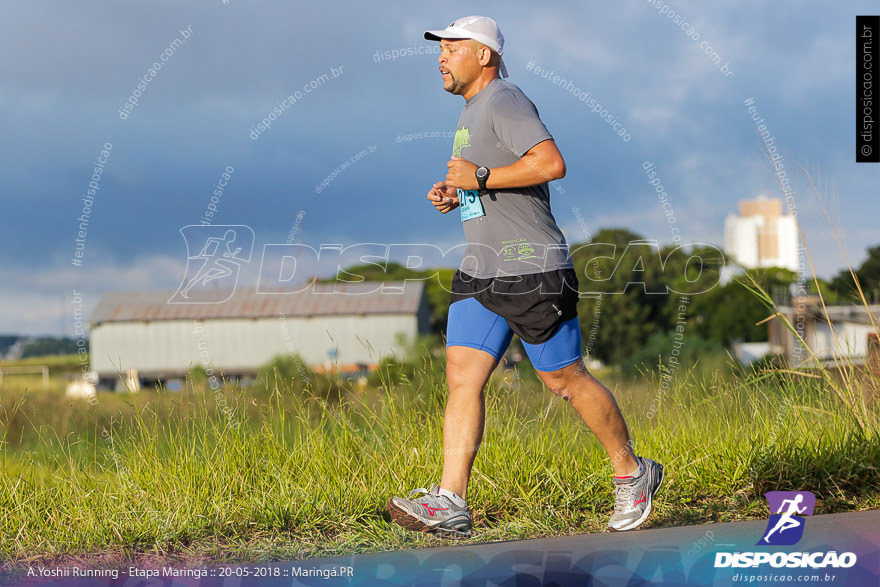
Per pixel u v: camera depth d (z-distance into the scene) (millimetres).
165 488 5980
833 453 6430
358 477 6355
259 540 5402
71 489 5945
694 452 6711
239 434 6535
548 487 6332
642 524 5543
